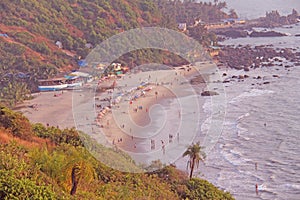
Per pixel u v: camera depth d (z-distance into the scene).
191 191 20.16
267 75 82.12
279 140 47.19
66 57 82.50
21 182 9.91
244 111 58.62
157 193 16.45
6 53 75.56
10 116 18.72
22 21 88.19
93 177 13.68
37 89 66.19
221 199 20.11
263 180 37.59
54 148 15.91
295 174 38.56
